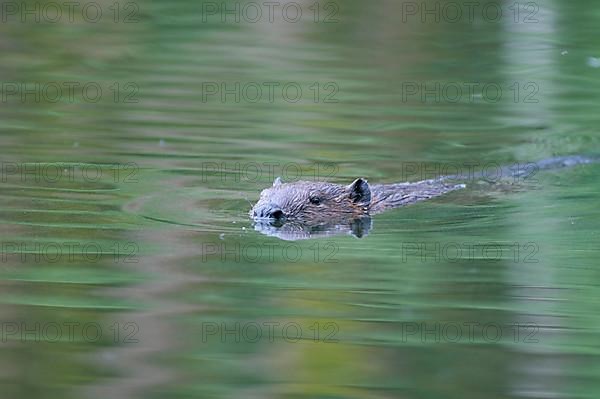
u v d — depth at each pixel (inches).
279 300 1063.6
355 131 1750.7
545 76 2087.8
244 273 1129.4
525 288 1094.4
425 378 918.4
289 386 905.5
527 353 958.4
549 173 1542.8
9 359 940.6
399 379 917.2
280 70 2102.6
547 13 2417.6
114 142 1646.2
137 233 1236.5
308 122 1787.6
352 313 1039.0
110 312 1027.3
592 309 1048.8
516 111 1882.4
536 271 1139.9
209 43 2279.8
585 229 1273.4
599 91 1998.0
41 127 1720.0
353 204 1352.1
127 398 877.2
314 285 1101.7
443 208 1366.9
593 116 1856.5
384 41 2325.3
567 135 1745.8
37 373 915.4
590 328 1008.9
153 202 1362.0
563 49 2255.2
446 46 2283.5
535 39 2315.5
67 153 1581.0
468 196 1424.7
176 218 1298.0
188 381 910.4
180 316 1027.3
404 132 1753.2
